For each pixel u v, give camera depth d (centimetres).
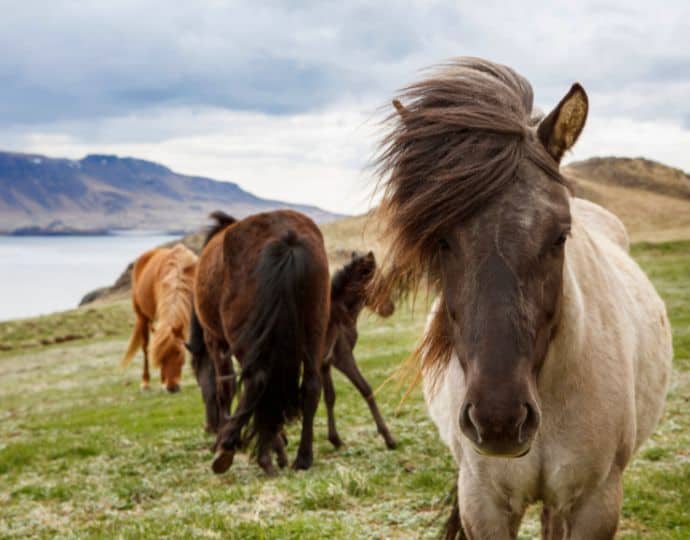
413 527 582
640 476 664
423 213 271
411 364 368
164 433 1119
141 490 795
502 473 330
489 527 339
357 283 887
